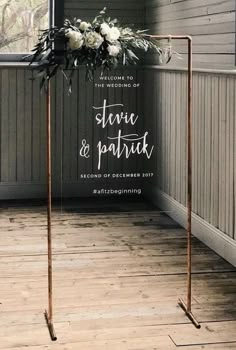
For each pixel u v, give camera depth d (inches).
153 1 226.7
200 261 172.7
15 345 118.6
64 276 158.2
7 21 249.6
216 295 146.0
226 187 172.4
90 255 176.7
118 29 125.4
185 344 119.2
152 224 212.8
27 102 251.8
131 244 188.7
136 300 142.2
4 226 209.6
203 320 131.0
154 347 117.8
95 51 121.9
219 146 176.2
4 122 251.3
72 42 119.5
